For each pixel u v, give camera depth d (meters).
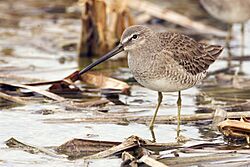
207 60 14.07
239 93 15.99
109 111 14.65
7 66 17.88
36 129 13.59
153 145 12.45
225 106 14.69
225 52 19.78
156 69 13.12
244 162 11.70
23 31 21.14
